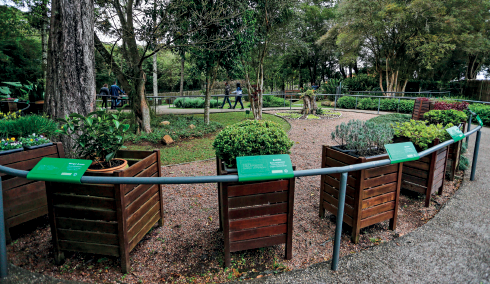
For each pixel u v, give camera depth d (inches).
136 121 342.6
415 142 139.3
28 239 110.5
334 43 957.8
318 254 102.1
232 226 91.3
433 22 682.2
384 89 948.0
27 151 111.0
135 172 95.1
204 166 216.4
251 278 89.3
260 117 450.9
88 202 88.2
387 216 115.2
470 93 835.4
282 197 94.3
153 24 308.8
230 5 343.9
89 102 193.3
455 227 118.7
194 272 92.0
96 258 98.6
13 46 632.4
